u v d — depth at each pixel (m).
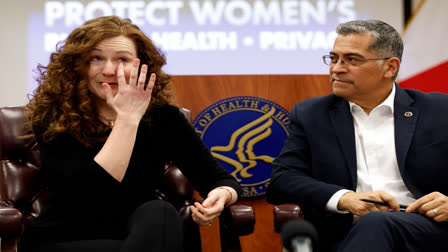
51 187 2.41
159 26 4.70
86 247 2.09
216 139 4.07
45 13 4.65
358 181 2.81
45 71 2.76
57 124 2.44
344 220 2.71
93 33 2.51
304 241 1.25
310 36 4.75
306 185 2.71
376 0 4.77
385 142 2.84
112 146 2.23
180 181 3.27
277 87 4.18
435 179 2.70
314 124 2.92
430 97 2.90
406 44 4.68
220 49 4.72
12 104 4.60
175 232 2.03
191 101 4.13
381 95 2.90
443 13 4.49
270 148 4.09
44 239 2.29
